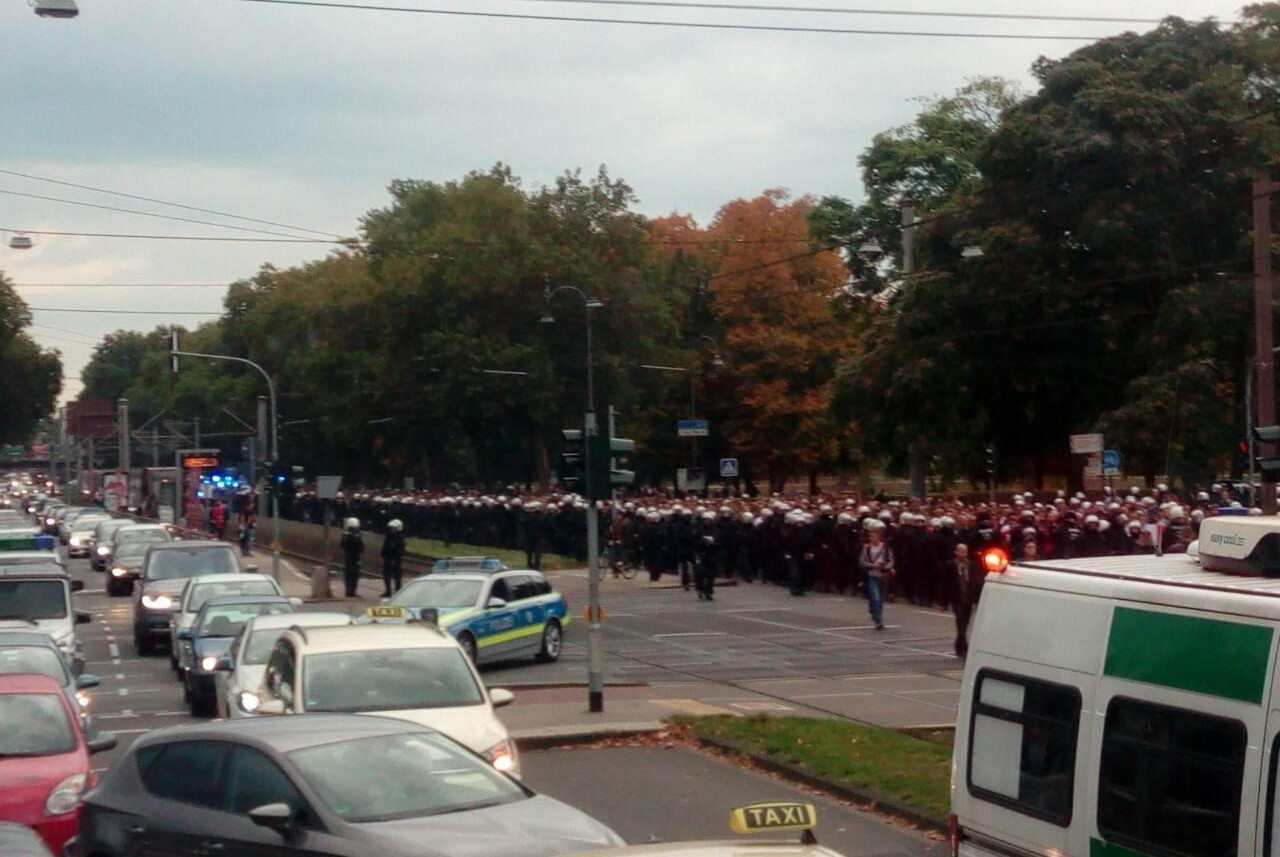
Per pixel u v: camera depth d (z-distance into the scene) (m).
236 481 74.19
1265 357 27.36
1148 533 27.44
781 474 74.75
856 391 49.47
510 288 63.31
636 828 12.29
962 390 47.03
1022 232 45.25
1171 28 46.59
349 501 69.56
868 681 22.20
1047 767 7.29
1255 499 31.39
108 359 188.25
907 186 64.88
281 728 8.62
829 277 72.44
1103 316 45.88
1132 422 41.97
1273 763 5.93
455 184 78.31
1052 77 46.25
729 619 32.28
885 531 32.41
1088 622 7.13
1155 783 6.56
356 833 7.59
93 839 8.89
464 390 63.16
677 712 18.58
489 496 56.75
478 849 7.42
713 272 78.44
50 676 12.50
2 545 37.72
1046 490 63.97
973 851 7.82
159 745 8.93
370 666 12.38
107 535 59.97
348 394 73.19
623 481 18.86
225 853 8.03
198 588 26.20
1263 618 6.11
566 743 16.70
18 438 94.25
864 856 11.34
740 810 5.09
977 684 7.91
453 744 8.80
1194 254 45.47
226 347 106.75
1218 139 44.91
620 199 66.75
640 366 65.88
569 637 30.06
